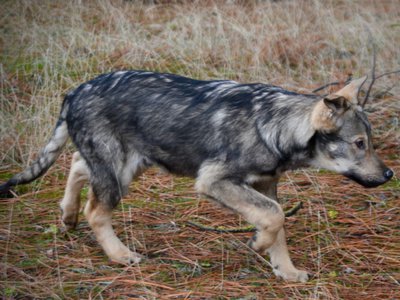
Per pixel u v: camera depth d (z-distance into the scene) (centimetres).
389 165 900
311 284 630
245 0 1482
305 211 787
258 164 633
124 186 694
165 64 1173
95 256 689
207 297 603
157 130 670
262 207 623
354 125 615
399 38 1266
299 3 1441
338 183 859
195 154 661
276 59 1190
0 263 639
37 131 942
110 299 600
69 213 725
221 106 652
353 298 605
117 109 677
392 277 638
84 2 1430
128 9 1439
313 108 624
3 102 1022
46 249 696
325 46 1263
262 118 634
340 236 730
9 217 745
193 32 1265
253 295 606
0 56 1206
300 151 633
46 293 605
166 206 796
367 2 1508
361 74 1128
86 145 690
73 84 1065
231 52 1198
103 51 1209
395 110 1033
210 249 699
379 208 794
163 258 681
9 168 893
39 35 1248
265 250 656
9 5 1392
